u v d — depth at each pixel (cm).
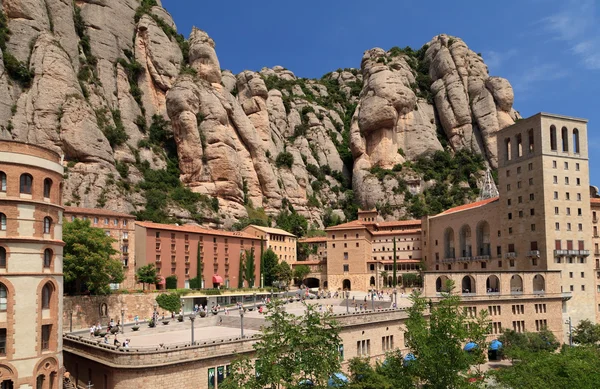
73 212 9862
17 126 12825
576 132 11888
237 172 16962
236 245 13462
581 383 4388
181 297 9712
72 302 7762
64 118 13500
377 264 14362
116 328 6825
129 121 16525
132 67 17475
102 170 13588
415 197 19975
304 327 4462
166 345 5444
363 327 6962
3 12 14138
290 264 16062
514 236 12025
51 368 4984
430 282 10012
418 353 4544
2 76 13025
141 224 10938
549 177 11375
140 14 18588
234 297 10931
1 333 4641
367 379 5253
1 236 4684
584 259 11388
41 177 5072
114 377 4828
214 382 5125
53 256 5131
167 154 17162
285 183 19875
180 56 19012
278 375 3975
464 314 4550
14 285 4703
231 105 18512
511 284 11081
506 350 7419
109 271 8419
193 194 15688
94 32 16688
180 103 16488
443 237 14838
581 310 11094
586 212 11600
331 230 14762
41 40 14225
